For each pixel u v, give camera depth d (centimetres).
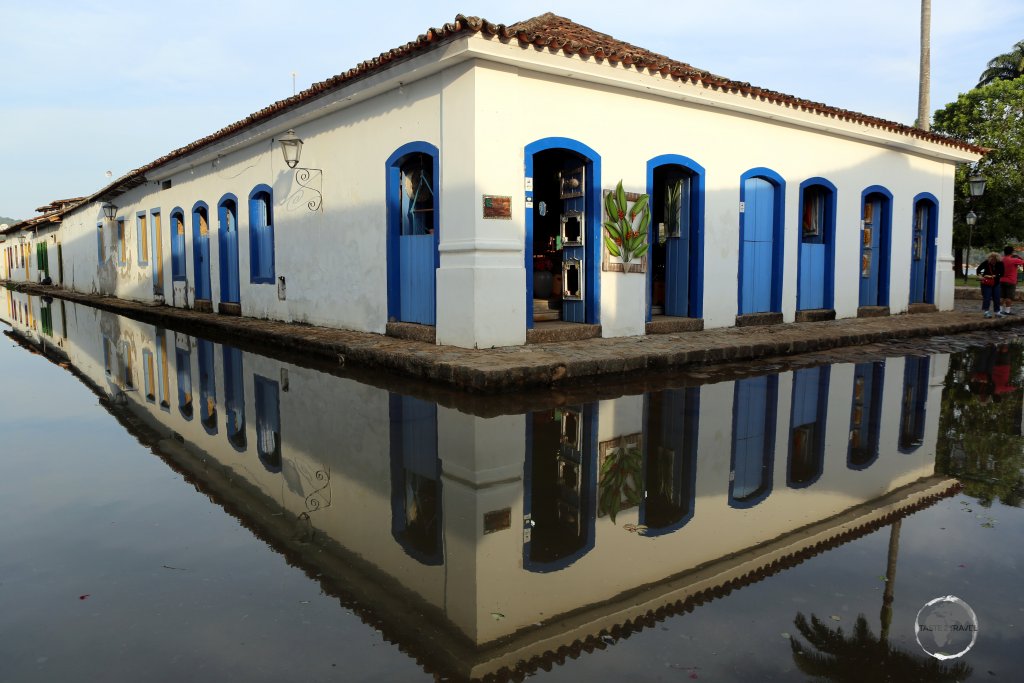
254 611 272
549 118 931
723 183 1161
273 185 1355
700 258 1138
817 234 1373
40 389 793
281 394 737
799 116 1223
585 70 924
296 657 239
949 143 1554
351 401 688
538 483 434
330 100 1095
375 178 1063
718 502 395
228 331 1335
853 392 711
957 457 484
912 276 1617
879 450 502
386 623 262
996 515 370
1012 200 3194
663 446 514
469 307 871
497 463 476
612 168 1006
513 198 898
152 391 773
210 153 1565
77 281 3081
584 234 1005
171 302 1978
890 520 363
